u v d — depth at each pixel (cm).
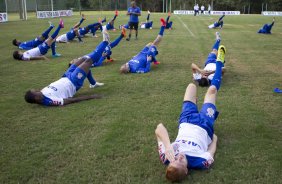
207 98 480
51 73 903
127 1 5581
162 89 730
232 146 459
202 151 402
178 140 412
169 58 1092
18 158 445
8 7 3666
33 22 2833
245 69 926
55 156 446
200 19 3281
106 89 738
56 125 547
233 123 536
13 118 583
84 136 503
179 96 679
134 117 570
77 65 690
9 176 403
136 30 1612
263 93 693
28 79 846
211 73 739
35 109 625
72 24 2552
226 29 2170
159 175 396
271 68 940
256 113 577
